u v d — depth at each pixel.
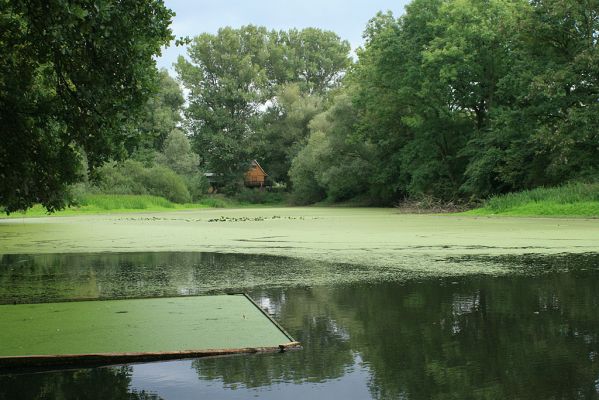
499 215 21.91
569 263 7.62
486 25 28.81
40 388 2.93
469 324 4.16
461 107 32.12
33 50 7.26
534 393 2.71
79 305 4.91
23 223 21.45
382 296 5.36
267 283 6.28
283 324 4.26
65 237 13.72
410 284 6.03
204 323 4.20
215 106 65.75
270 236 13.25
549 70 23.45
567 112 23.53
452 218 20.88
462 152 30.72
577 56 22.45
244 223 19.70
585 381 2.87
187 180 55.56
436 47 30.02
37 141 8.22
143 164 51.44
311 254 9.18
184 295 5.44
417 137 35.28
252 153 67.25
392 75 34.19
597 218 18.16
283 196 64.56
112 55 6.63
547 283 5.95
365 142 45.16
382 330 4.03
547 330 3.94
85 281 6.62
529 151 25.17
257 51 71.56
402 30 34.50
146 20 6.77
